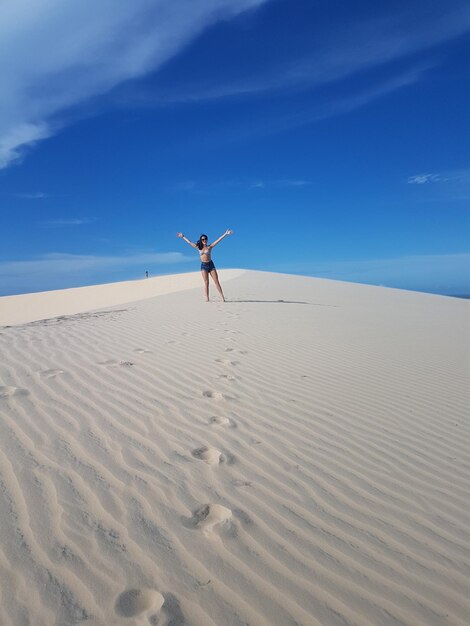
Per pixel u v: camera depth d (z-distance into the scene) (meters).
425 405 4.87
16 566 2.04
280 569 2.17
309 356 6.75
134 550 2.22
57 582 1.97
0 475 2.77
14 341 6.43
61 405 4.00
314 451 3.52
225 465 3.16
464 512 2.80
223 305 12.85
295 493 2.88
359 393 5.10
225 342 7.34
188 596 1.96
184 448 3.38
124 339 7.07
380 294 21.00
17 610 1.81
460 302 19.89
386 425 4.20
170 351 6.42
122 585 1.99
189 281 33.56
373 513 2.72
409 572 2.21
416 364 6.75
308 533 2.47
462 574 2.21
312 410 4.42
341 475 3.17
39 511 2.45
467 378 6.15
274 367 5.95
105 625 1.77
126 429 3.62
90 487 2.74
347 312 12.98
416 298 20.36
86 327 8.10
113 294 34.59
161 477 2.93
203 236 13.39
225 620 1.84
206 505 2.66
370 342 8.29
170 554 2.21
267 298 15.86
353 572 2.18
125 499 2.64
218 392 4.71
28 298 34.81
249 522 2.52
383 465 3.38
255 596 1.99
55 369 5.09
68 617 1.79
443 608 1.99
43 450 3.14
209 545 2.30
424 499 2.93
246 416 4.12
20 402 3.99
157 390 4.62
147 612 1.85
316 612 1.92
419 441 3.88
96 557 2.15
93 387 4.56
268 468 3.18
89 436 3.43
